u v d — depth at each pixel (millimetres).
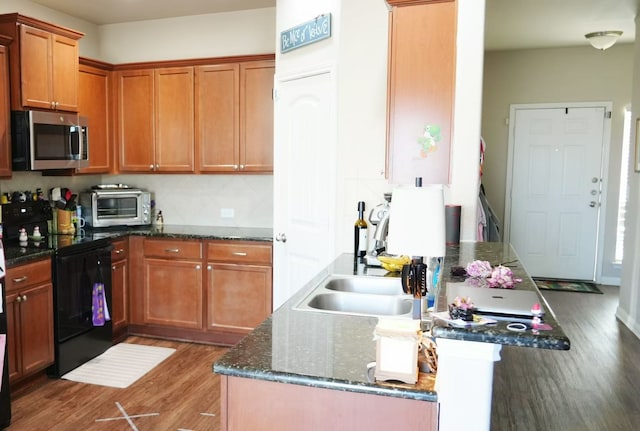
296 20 3545
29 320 3270
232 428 1407
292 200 3686
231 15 4578
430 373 1350
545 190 6570
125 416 3002
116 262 4207
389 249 1652
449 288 1462
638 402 3266
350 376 1321
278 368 1368
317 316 1864
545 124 6508
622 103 6270
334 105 3188
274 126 3855
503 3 4473
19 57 3537
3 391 2840
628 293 4781
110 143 4645
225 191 4793
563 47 6348
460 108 2736
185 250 4238
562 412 3123
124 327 4375
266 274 4051
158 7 4426
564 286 6258
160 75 4516
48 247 3504
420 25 2666
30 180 4141
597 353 4105
